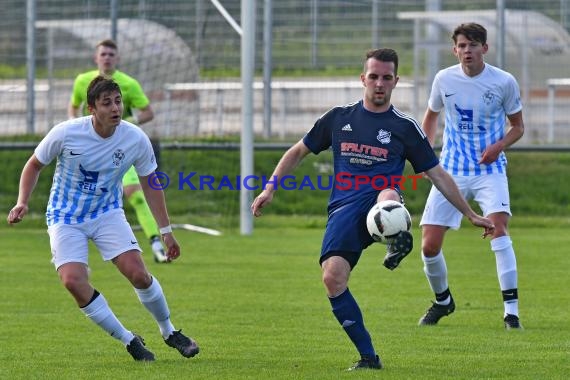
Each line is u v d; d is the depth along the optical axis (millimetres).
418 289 33656
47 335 25625
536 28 61062
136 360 22141
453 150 28562
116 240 21906
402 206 20188
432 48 63094
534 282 35250
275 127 64062
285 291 33156
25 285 34656
